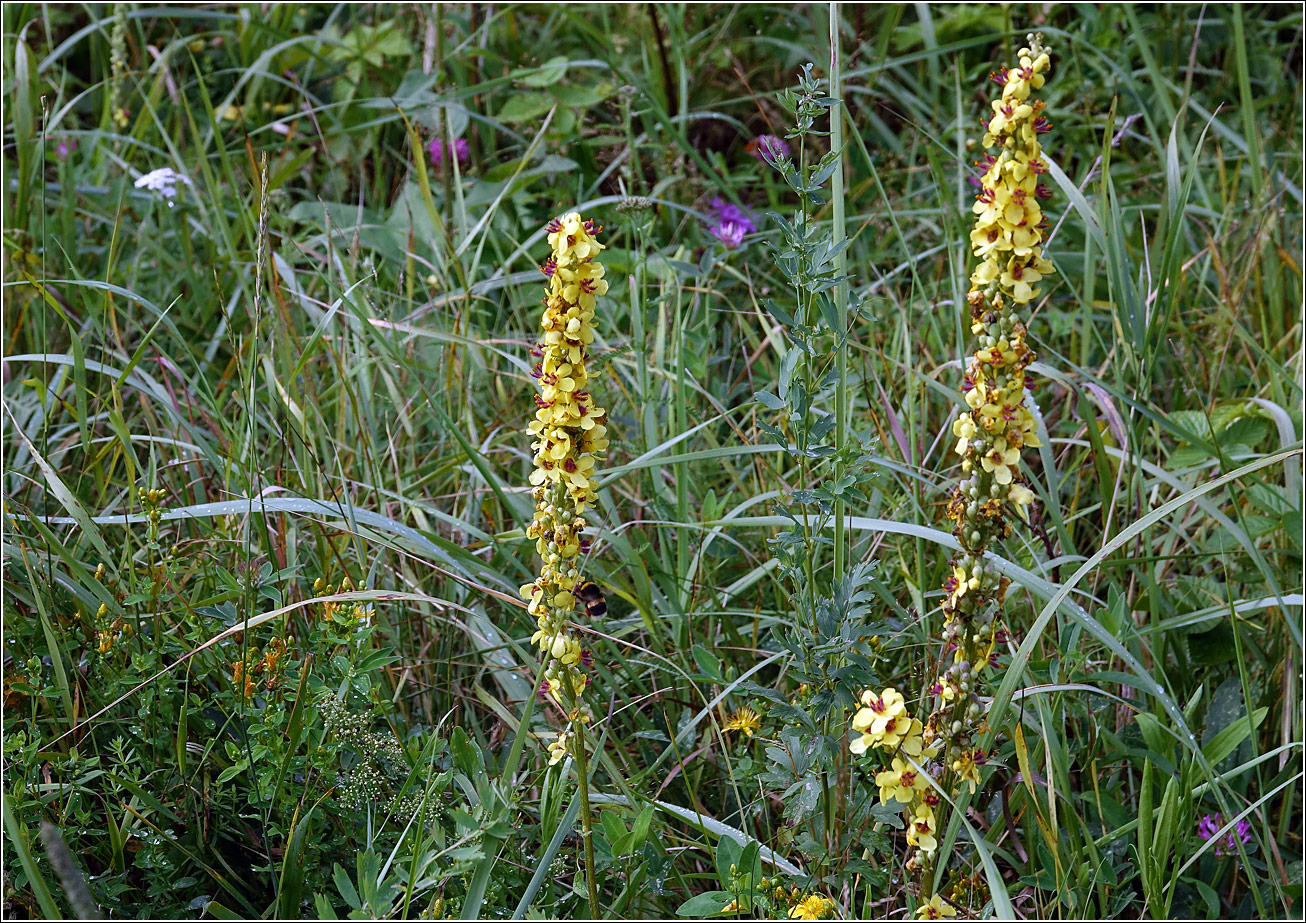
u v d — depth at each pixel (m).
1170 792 2.33
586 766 2.29
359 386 3.89
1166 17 5.85
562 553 2.09
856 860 2.29
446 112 4.91
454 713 2.95
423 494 3.67
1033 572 2.91
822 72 5.43
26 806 2.30
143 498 2.77
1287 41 6.29
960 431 1.92
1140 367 3.22
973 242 1.87
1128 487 3.16
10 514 2.98
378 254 4.92
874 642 2.82
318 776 2.54
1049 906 2.37
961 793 2.19
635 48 6.00
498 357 4.09
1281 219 4.48
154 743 2.54
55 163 5.14
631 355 3.76
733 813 2.73
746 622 3.25
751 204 5.41
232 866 2.59
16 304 4.17
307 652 2.68
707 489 3.60
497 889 2.29
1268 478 3.53
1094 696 2.89
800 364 2.53
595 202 4.10
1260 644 3.13
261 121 5.79
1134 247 4.45
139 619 2.74
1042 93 5.48
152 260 4.71
